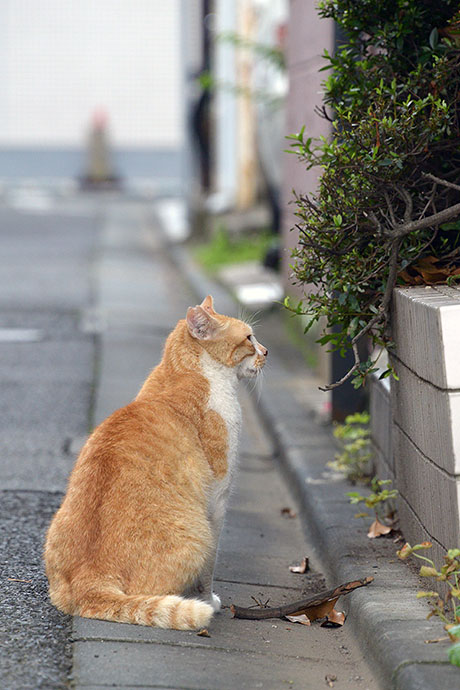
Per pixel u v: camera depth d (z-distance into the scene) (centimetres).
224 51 2712
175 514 496
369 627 477
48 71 5241
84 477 509
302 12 1191
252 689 434
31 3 5109
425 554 516
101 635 466
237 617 529
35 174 5384
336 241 538
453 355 446
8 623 489
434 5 589
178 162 5397
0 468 797
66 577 500
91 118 5319
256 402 1073
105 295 1750
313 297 562
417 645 435
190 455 521
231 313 1487
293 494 779
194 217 2700
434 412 473
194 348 559
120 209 4050
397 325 547
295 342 1325
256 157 2533
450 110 543
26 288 1788
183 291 1894
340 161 538
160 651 458
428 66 584
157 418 523
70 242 2667
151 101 5312
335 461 794
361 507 673
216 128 2894
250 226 2402
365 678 460
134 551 486
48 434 905
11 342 1317
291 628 524
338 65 609
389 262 543
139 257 2433
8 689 415
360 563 562
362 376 541
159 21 5200
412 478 541
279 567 633
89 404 1015
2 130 5319
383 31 576
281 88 1980
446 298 495
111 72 5253
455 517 450
